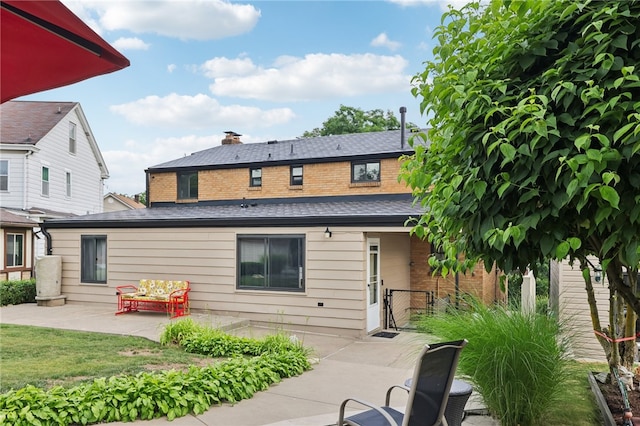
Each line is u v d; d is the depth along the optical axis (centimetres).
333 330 1022
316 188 1594
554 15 265
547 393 408
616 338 492
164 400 480
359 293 1002
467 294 575
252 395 554
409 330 1079
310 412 498
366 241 1030
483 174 273
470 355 421
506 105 267
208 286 1172
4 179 2025
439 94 301
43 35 182
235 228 1144
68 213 2338
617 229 234
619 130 210
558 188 239
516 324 427
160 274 1227
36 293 1347
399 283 1333
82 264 1331
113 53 199
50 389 505
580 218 247
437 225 376
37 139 2075
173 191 1825
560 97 232
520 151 234
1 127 2150
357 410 507
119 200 3366
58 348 784
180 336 826
